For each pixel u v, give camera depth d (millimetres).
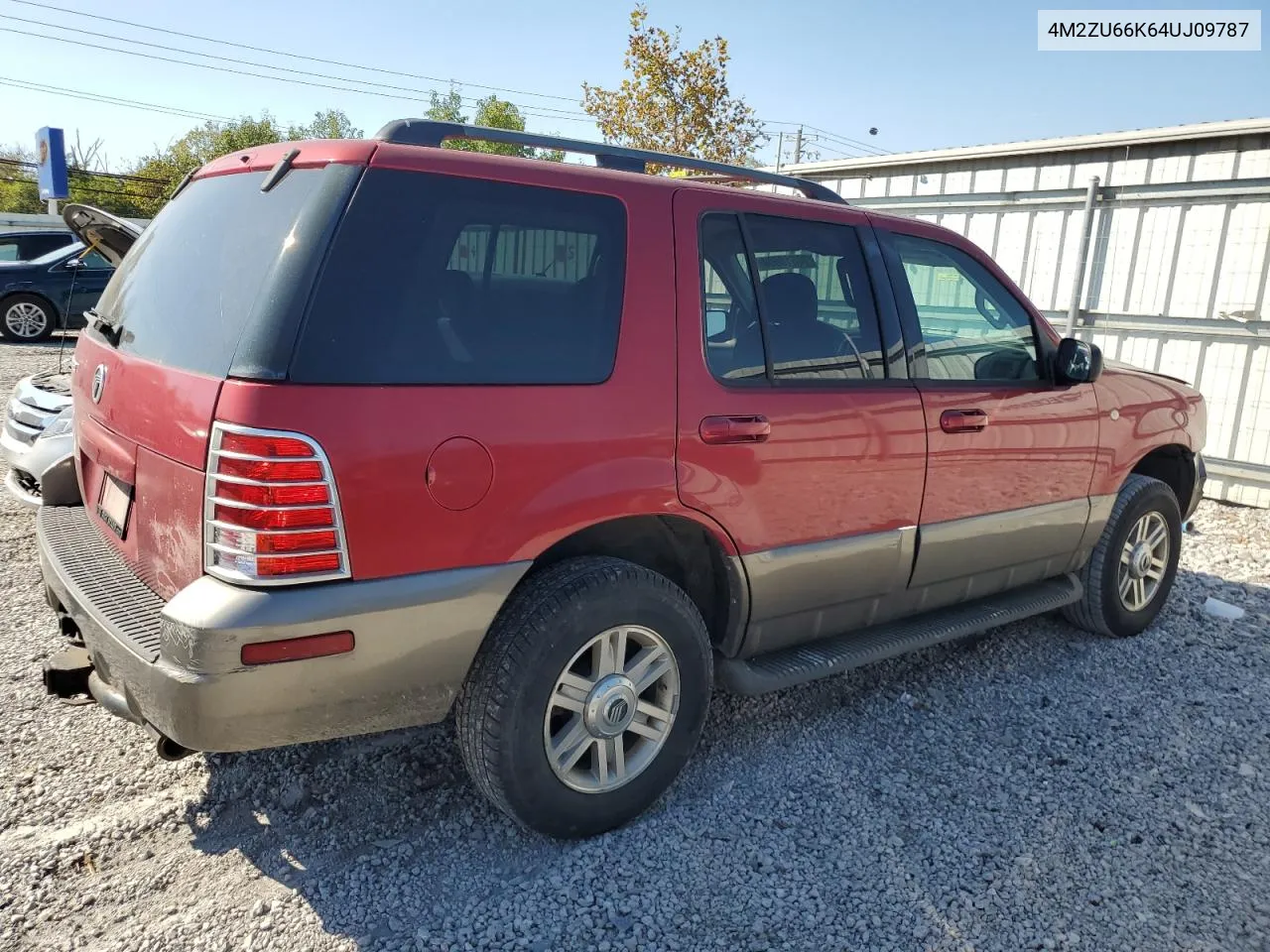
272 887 2586
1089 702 3914
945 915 2559
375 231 2365
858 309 3391
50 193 24719
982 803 3117
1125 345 8156
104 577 2689
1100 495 4297
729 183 4414
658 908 2545
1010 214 8820
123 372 2713
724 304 3010
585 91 21047
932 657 4328
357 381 2268
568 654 2627
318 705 2291
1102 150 8078
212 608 2160
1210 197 7480
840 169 10117
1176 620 4953
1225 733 3676
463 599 2428
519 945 2395
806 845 2848
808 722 3639
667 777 2955
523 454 2502
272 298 2248
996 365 3850
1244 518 7242
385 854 2742
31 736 3291
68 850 2695
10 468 5211
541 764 2643
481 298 2523
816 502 3176
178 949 2340
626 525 2846
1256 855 2887
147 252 3068
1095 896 2660
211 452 2201
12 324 14469
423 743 3334
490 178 2582
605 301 2740
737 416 2924
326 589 2242
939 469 3533
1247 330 7379
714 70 20188
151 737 3322
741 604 3100
